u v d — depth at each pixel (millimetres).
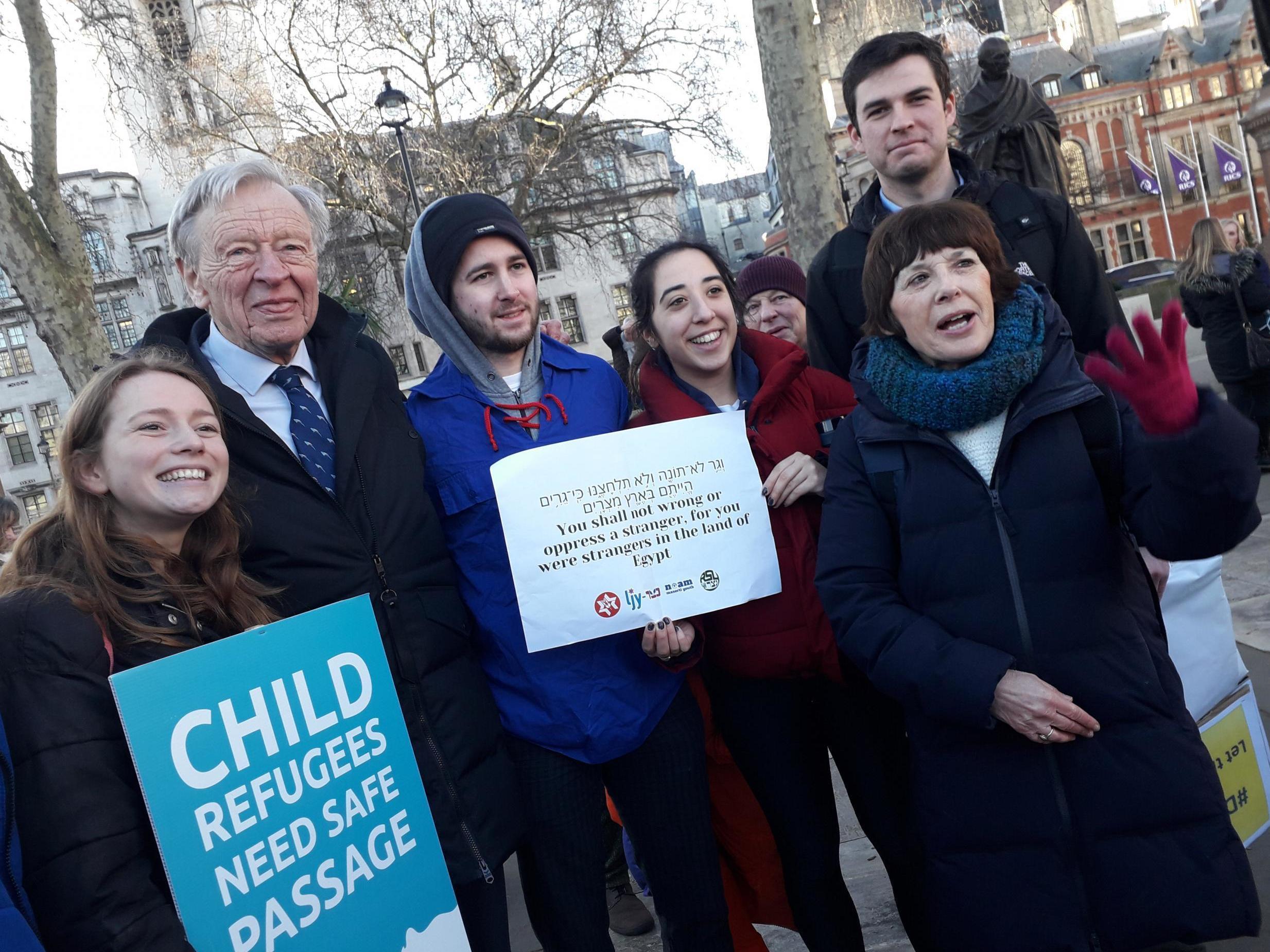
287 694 1586
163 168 19016
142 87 16578
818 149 7801
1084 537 1771
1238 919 1713
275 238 1972
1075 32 58344
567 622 2062
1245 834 2348
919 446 1881
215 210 1963
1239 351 6445
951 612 1829
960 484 1829
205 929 1429
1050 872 1777
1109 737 1770
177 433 1618
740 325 2518
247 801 1502
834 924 2230
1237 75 55625
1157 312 12242
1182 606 2324
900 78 2455
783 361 2312
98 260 28781
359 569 1875
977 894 1824
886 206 2611
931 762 1891
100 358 12281
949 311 1801
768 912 2590
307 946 1535
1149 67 55500
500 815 1951
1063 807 1771
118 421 1606
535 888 2115
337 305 2145
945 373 1806
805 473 2221
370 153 20297
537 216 22266
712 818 2545
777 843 2303
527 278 2209
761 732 2271
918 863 2066
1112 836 1758
